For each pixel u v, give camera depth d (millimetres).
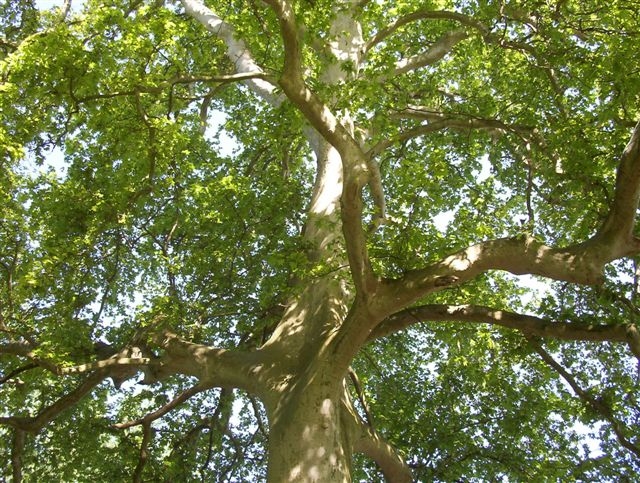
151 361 11266
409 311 10000
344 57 13680
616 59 9805
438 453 14102
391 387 15539
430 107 15586
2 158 10328
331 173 13070
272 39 11078
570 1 11641
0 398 13633
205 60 11445
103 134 13172
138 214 13289
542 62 11414
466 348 14742
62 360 10641
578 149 10602
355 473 14492
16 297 11852
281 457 9203
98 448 13766
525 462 13750
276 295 12867
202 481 13992
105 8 9758
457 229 11312
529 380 15102
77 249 12281
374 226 11633
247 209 12789
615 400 11680
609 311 11328
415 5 15672
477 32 12945
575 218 12523
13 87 9414
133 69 9977
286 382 10047
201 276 13477
